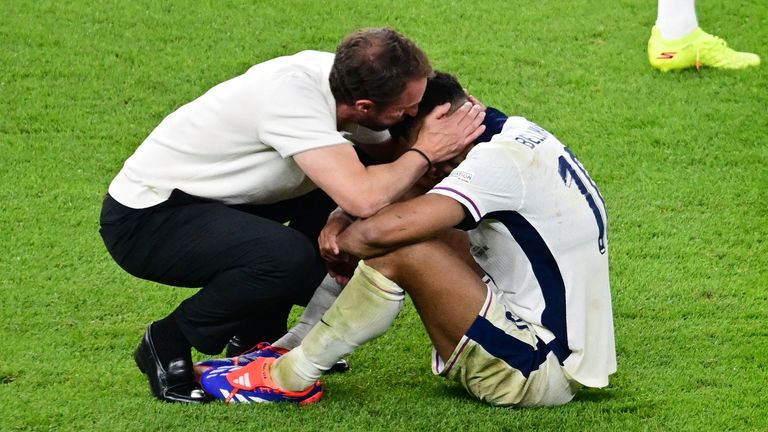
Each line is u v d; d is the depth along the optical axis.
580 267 13.91
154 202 14.35
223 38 30.17
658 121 26.22
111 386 15.35
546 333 13.91
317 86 13.82
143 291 19.02
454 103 13.90
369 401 14.51
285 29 30.80
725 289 18.94
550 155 13.81
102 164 24.11
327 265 14.85
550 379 13.88
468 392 14.51
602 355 14.28
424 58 13.55
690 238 21.09
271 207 15.64
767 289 18.91
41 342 16.94
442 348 13.96
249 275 14.14
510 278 14.07
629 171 23.98
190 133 14.23
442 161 13.94
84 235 21.12
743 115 26.41
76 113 26.20
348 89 13.45
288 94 13.64
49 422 13.98
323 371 14.16
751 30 31.33
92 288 19.03
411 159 13.69
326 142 13.55
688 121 26.19
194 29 30.58
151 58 28.95
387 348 16.78
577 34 30.89
